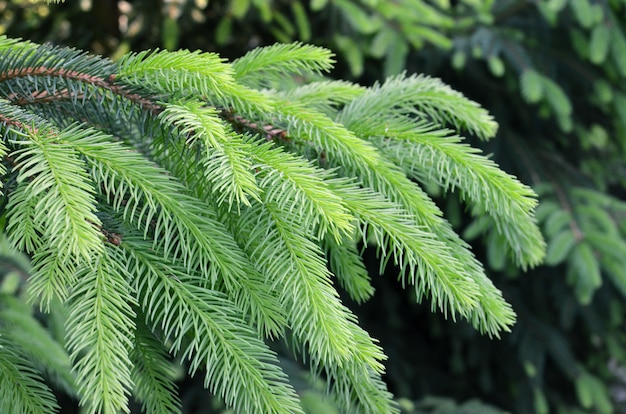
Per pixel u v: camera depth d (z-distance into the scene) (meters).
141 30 2.22
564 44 2.39
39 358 1.25
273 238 1.02
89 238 0.94
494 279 2.68
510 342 2.62
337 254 1.09
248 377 0.98
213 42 2.38
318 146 1.06
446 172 1.09
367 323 2.74
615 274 2.02
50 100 1.06
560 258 2.00
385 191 1.06
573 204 2.27
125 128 1.08
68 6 2.27
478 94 2.58
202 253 1.00
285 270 1.00
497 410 2.38
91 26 2.35
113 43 2.29
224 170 0.98
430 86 1.16
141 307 1.02
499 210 1.07
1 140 0.98
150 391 1.06
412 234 1.02
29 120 1.01
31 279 0.97
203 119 1.01
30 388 1.04
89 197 0.97
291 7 2.36
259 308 1.01
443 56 2.35
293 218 1.00
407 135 1.09
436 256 1.01
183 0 2.21
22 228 0.96
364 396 1.04
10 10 2.27
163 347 1.06
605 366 2.96
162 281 1.00
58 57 1.05
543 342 2.63
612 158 2.85
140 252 1.01
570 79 2.47
